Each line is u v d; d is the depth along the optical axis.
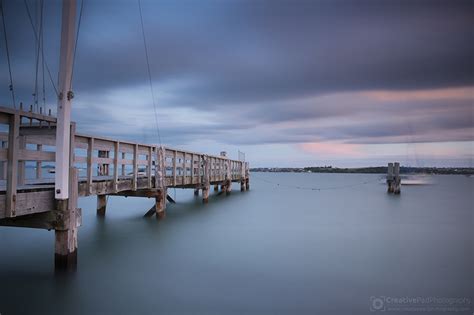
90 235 11.52
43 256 8.45
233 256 9.25
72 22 6.86
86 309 5.91
